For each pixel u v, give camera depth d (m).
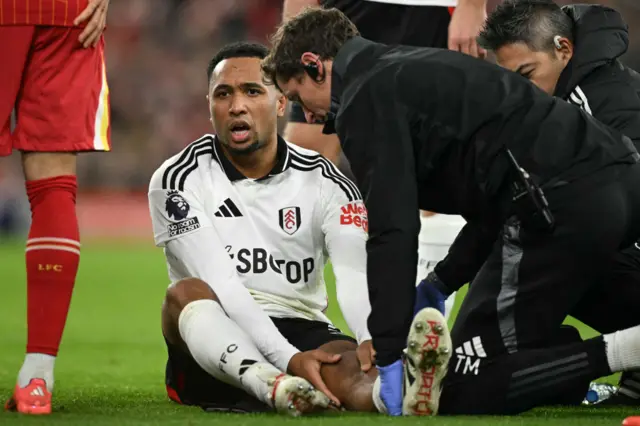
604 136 9.49
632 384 11.14
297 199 11.07
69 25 10.02
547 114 9.38
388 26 14.85
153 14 64.56
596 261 9.31
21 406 9.58
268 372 9.36
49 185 10.12
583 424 8.73
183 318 10.02
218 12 63.81
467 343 9.41
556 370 9.25
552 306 9.35
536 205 9.07
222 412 9.87
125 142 65.31
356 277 10.70
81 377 14.16
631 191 9.42
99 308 27.64
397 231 8.88
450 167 9.37
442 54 9.50
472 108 9.24
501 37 10.85
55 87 10.03
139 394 12.02
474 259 10.23
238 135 10.80
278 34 9.74
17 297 31.27
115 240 62.72
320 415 9.24
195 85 64.62
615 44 10.99
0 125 10.01
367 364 9.79
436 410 9.10
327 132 9.91
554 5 10.91
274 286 10.95
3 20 9.91
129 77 64.75
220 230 10.93
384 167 8.96
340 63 9.34
